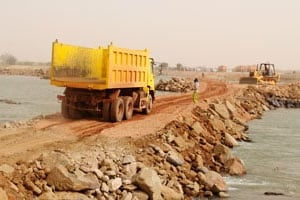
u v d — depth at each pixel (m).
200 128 25.38
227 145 26.95
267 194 17.28
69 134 18.61
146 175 13.70
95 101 22.50
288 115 48.88
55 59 22.50
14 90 70.00
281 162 23.23
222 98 44.50
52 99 51.94
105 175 13.59
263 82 75.19
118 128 20.89
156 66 28.09
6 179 11.75
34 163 12.98
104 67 21.67
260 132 34.06
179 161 17.50
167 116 26.27
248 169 21.31
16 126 19.94
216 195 16.42
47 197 11.59
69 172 12.71
